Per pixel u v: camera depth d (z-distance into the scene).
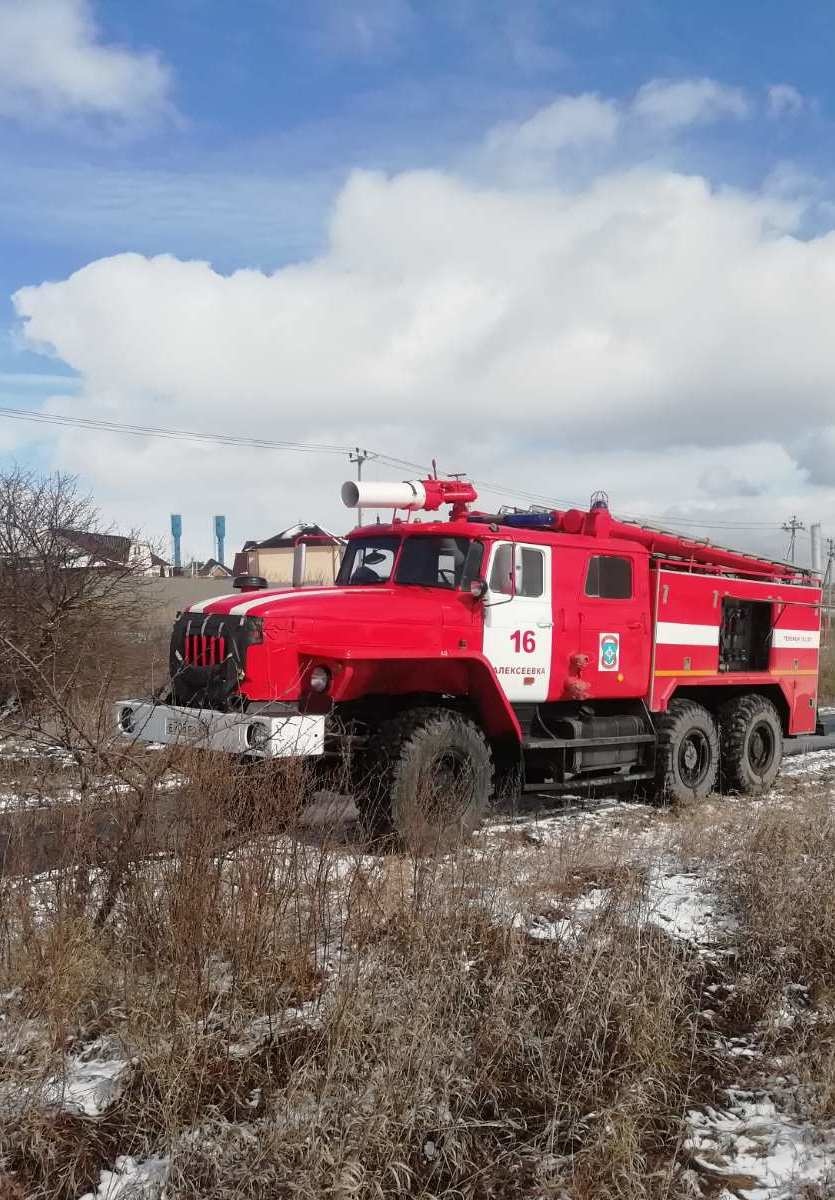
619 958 4.24
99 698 4.95
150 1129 3.13
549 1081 3.56
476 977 4.21
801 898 5.28
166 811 4.38
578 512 8.58
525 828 7.46
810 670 11.34
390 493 7.95
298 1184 2.85
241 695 6.40
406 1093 3.29
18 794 4.31
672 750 8.98
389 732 6.75
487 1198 3.03
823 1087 3.67
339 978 3.89
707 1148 3.34
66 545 13.73
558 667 8.15
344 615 6.86
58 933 3.84
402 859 5.29
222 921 4.12
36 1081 3.22
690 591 9.43
